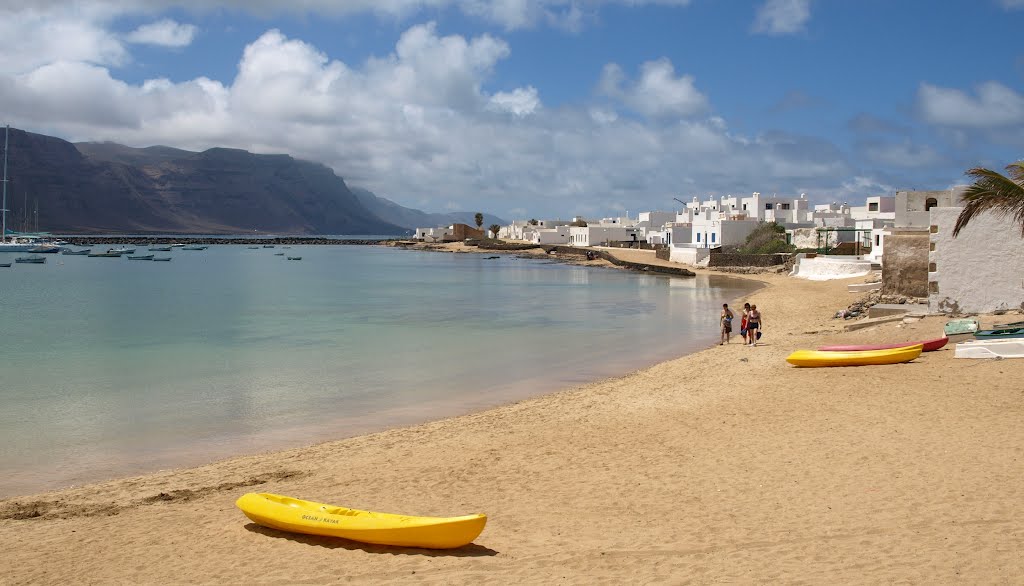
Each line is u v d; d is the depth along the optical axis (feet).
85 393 80.64
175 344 118.93
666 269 320.70
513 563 30.09
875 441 45.27
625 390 73.20
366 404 74.08
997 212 86.17
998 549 27.30
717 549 29.94
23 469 53.01
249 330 137.28
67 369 96.12
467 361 100.07
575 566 29.19
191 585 29.55
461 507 38.78
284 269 400.26
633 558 29.66
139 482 48.21
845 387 63.16
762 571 27.17
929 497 34.17
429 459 50.03
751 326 98.68
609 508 36.94
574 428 56.95
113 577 30.73
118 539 35.63
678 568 28.14
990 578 24.97
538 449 50.78
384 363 99.04
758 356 87.56
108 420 68.08
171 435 62.54
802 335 104.06
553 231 618.44
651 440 51.13
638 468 44.09
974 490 34.58
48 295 225.35
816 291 180.45
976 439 43.55
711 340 114.73
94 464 54.29
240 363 100.01
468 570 29.63
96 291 242.17
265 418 68.49
